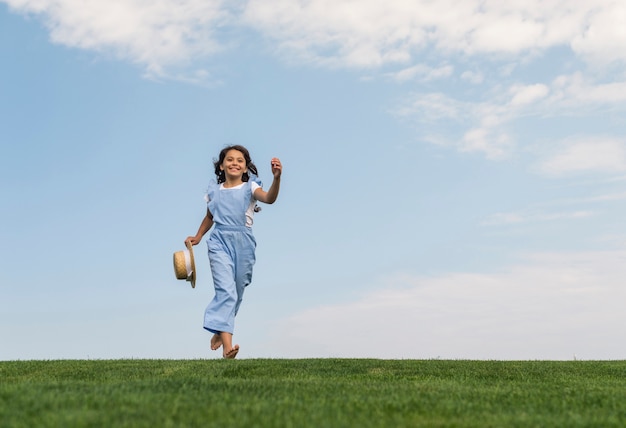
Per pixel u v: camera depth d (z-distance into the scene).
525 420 4.20
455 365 7.84
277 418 3.99
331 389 5.39
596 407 4.86
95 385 5.42
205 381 5.69
